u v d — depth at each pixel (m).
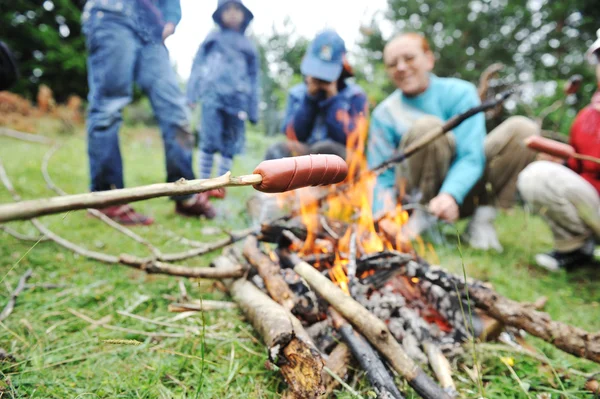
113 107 2.63
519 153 2.83
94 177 2.71
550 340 1.23
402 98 2.95
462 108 2.73
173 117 2.79
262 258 1.44
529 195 2.61
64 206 0.45
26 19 11.12
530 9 9.65
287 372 1.00
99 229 2.56
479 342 1.30
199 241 2.49
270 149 3.36
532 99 7.51
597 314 1.84
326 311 1.26
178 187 0.55
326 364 1.10
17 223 2.52
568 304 1.97
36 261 1.95
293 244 1.58
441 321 1.43
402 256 1.37
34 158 5.02
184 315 1.48
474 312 1.37
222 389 1.11
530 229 3.64
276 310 1.17
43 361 1.20
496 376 1.21
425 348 1.23
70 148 6.41
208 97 3.34
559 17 9.22
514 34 9.75
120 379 1.13
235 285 1.50
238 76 3.37
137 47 2.62
